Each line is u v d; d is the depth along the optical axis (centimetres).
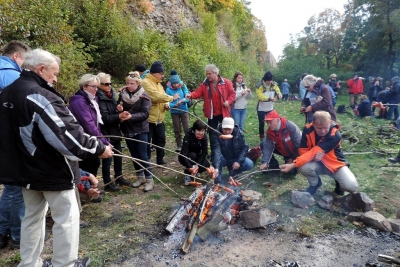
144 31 1169
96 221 341
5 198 277
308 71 2708
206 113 552
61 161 212
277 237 313
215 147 437
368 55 2606
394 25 2241
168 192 423
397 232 320
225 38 2192
